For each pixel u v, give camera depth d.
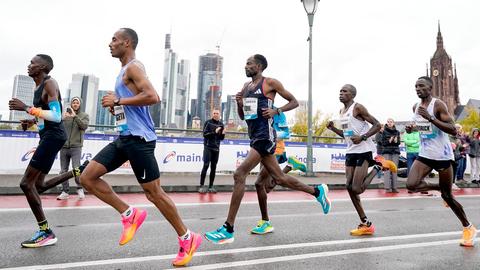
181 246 3.47
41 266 3.39
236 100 4.86
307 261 3.71
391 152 10.52
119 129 3.33
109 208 6.61
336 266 3.55
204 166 9.27
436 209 7.50
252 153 4.42
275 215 6.39
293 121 48.75
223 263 3.57
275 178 4.59
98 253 3.85
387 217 6.46
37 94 4.10
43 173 4.14
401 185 11.91
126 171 11.77
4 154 10.27
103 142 11.35
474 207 7.97
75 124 7.50
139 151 3.28
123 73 3.31
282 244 4.38
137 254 3.84
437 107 4.49
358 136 4.95
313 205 7.64
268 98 4.50
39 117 3.89
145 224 5.38
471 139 13.15
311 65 14.24
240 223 5.62
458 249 4.30
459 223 6.00
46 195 8.04
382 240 4.69
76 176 4.37
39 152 4.04
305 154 14.58
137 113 3.32
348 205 7.79
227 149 13.12
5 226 5.09
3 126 10.69
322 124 47.59
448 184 4.58
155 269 3.35
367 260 3.78
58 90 4.16
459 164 13.13
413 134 11.22
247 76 4.69
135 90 3.30
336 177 13.87
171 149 12.25
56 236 4.58
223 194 9.15
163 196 3.38
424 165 4.63
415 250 4.22
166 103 165.50
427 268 3.54
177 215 3.44
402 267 3.56
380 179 12.93
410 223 5.93
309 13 14.70
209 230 5.10
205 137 9.29
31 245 4.04
